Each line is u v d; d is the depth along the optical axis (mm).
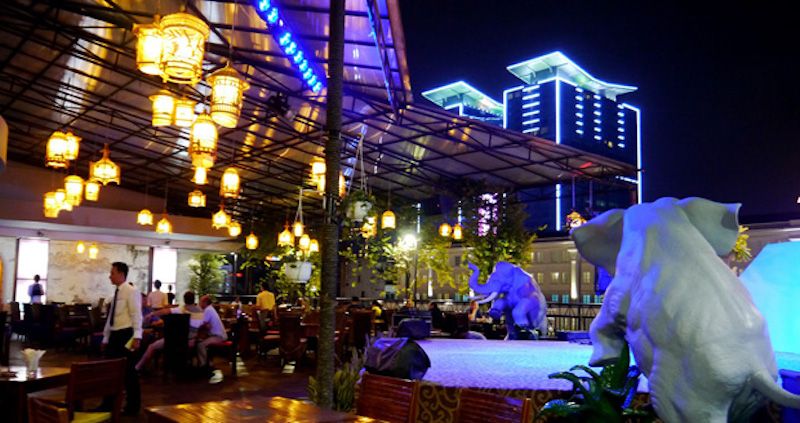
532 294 9602
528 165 14469
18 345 14555
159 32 5289
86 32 9930
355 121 12336
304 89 10922
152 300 14461
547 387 4570
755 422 3594
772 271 4844
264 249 21750
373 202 8883
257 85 11031
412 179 16609
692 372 2896
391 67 9047
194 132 7551
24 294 21172
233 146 15664
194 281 24672
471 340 8914
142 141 16547
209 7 8211
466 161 14812
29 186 19953
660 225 3359
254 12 8086
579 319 12812
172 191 22344
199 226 21000
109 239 21078
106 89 12883
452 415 4516
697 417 2875
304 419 3301
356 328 12984
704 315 2943
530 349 7582
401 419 3832
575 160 14031
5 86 13930
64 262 21938
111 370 4621
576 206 15211
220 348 10523
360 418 3369
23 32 10266
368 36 8195
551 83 93562
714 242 3387
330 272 4340
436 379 4938
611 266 3855
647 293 3156
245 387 9000
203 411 3471
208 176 19266
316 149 15141
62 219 18516
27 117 16234
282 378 9922
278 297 19516
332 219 4371
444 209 16312
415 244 15531
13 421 4523
